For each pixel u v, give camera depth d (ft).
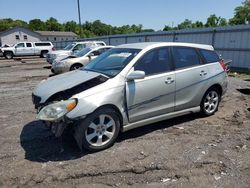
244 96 26.86
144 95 15.06
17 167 12.34
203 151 13.85
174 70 16.58
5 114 20.90
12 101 25.54
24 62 81.25
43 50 106.32
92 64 17.28
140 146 14.47
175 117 18.60
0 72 52.16
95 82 14.17
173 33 67.51
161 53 16.34
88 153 13.66
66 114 12.66
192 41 62.80
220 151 13.85
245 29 50.31
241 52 51.80
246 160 12.91
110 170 12.04
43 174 11.75
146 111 15.37
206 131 16.71
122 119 14.49
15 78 42.83
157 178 11.44
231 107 22.34
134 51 15.94
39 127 17.61
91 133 13.61
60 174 11.75
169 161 12.80
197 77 17.75
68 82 14.66
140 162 12.71
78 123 13.08
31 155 13.55
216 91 19.61
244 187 10.75
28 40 228.63
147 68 15.46
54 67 43.78
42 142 15.12
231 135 16.07
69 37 294.46
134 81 14.66
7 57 101.24
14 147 14.51
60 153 13.73
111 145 14.40
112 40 95.61
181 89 16.88
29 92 30.19
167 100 16.28
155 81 15.46
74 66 42.75
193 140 15.28
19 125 18.12
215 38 56.95
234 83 35.53
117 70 14.88
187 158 13.09
